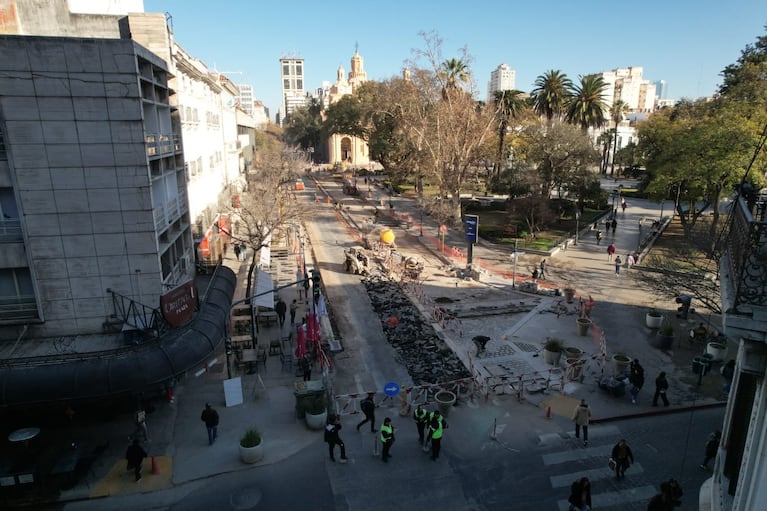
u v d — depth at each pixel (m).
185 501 13.96
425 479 14.83
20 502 13.77
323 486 14.57
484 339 22.78
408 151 69.75
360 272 35.66
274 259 39.66
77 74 16.33
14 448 15.80
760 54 50.34
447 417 17.98
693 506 13.48
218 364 22.02
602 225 53.06
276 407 18.75
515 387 19.98
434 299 30.22
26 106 16.19
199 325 18.97
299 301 30.00
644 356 22.77
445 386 19.69
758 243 6.79
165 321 17.48
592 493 14.07
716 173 33.75
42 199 16.92
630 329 25.84
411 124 57.50
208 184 42.34
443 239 43.41
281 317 26.28
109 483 14.61
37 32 23.92
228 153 58.34
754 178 32.22
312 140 142.50
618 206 66.31
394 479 14.84
